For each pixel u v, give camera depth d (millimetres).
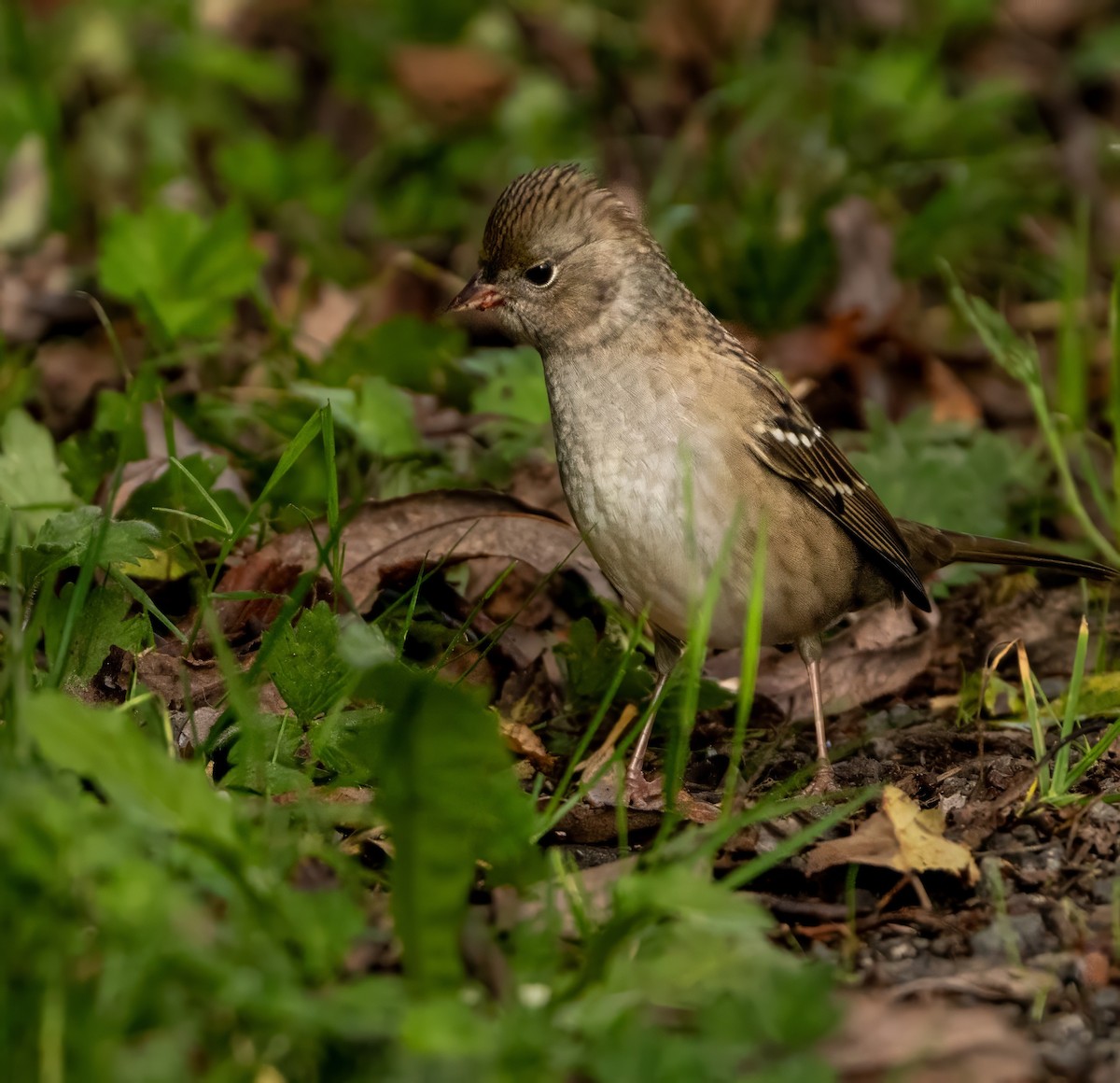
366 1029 4508
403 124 16094
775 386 8414
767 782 7777
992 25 17297
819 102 15750
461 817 5008
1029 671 7246
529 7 16953
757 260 12828
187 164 15039
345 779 6473
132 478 8930
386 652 6461
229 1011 4645
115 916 4668
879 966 5707
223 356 11523
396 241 14719
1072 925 5891
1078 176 15273
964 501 10422
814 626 8625
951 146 15336
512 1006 4840
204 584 8102
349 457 10094
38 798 4855
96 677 7184
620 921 4953
